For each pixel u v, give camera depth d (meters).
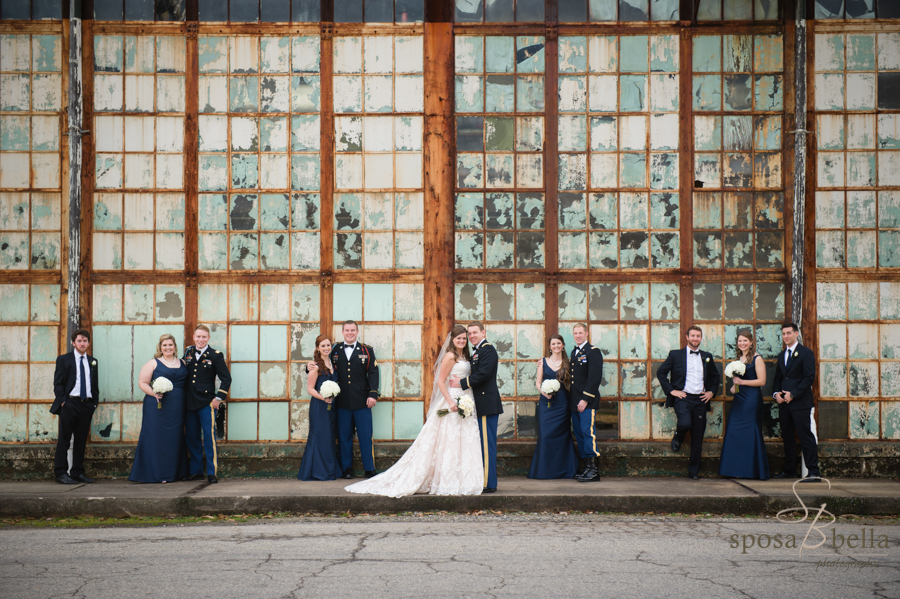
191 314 8.93
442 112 9.04
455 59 9.10
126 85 8.98
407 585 4.80
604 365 8.97
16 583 4.88
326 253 8.98
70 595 4.62
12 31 8.90
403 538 6.16
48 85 8.92
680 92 9.06
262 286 8.98
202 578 4.97
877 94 9.00
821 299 8.91
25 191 8.88
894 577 5.04
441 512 7.36
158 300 8.93
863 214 8.95
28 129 8.91
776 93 9.05
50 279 8.86
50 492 7.62
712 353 8.96
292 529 6.56
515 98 9.09
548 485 8.03
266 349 8.94
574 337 8.63
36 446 8.67
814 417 8.81
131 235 8.94
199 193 8.98
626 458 8.84
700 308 9.01
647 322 8.99
